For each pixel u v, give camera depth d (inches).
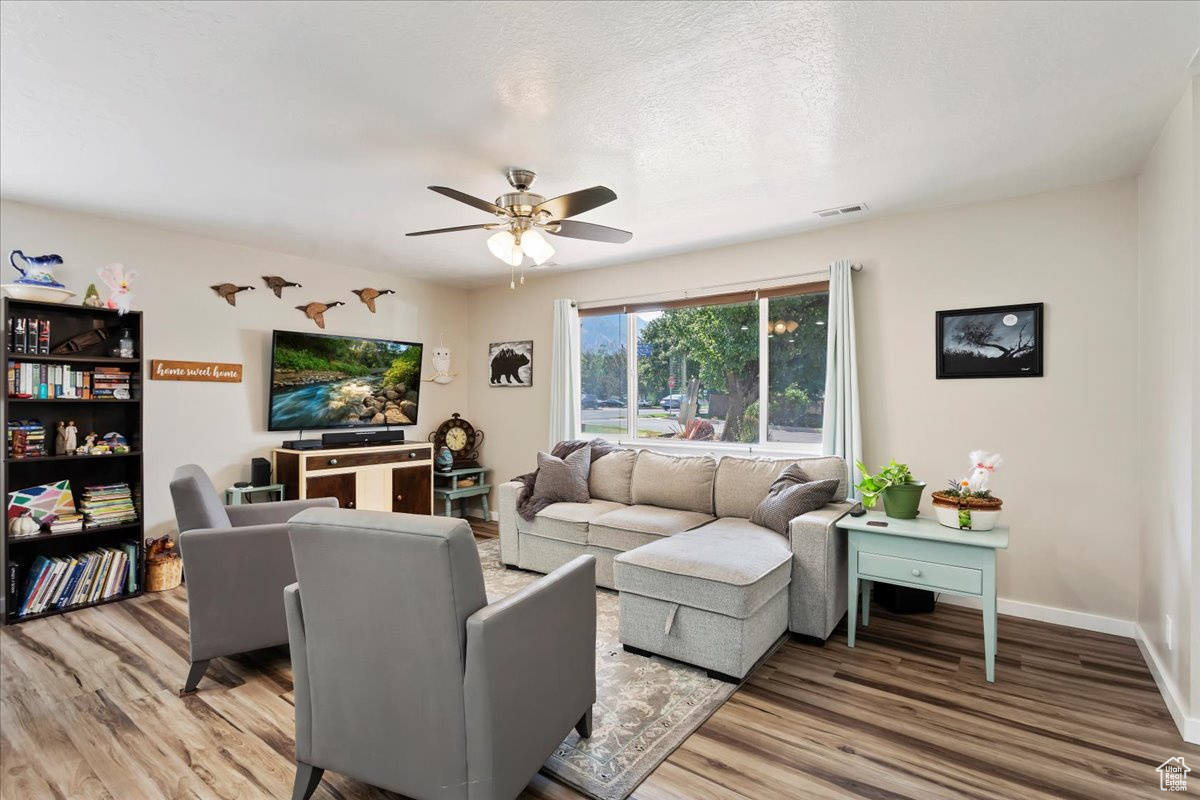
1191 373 82.7
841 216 143.9
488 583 154.3
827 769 76.4
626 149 105.6
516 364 224.4
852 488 143.6
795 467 138.7
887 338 144.9
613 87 84.4
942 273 137.9
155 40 72.5
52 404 139.9
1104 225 120.3
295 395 183.5
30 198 132.0
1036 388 127.2
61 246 140.8
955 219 136.4
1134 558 117.4
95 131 98.0
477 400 237.3
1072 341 123.3
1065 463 124.2
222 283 169.6
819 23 69.8
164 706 91.5
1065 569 124.3
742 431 172.2
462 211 140.9
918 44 74.1
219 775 74.8
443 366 230.5
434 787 62.9
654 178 119.3
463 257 187.3
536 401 218.5
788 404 163.5
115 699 93.6
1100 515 120.6
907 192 127.1
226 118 93.6
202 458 165.8
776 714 89.7
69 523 134.8
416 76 81.3
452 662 60.7
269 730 85.0
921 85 84.1
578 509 157.2
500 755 62.1
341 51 75.2
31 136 99.9
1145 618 111.0
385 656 64.0
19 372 128.9
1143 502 113.4
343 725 67.2
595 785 73.2
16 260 128.7
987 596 100.0
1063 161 110.8
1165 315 97.3
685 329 183.9
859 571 113.0
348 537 63.4
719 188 125.2
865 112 92.0
